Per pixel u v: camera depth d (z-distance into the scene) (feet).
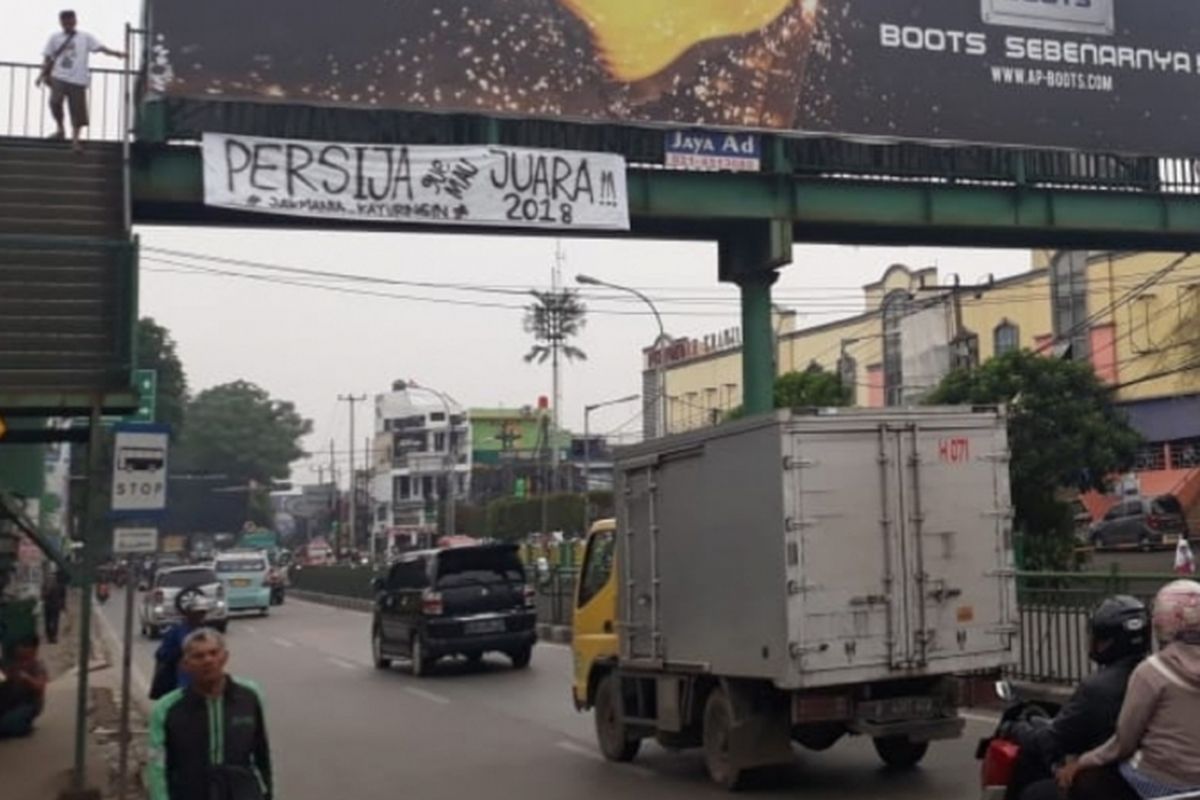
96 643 107.04
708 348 234.99
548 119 70.95
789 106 74.74
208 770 18.37
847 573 33.24
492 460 327.67
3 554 66.59
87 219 55.98
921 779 35.50
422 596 72.38
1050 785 18.79
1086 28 80.07
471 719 53.21
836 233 81.97
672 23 73.46
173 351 288.10
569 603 94.84
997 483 35.19
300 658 87.40
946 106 77.20
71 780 37.78
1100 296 145.69
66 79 60.44
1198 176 82.58
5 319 46.70
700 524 36.65
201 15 65.87
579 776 38.96
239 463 377.09
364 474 364.58
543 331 231.50
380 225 68.49
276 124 69.36
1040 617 49.37
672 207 74.08
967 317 166.09
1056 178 80.84
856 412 33.94
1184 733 16.02
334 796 37.32
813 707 33.17
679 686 37.88
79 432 46.19
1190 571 77.15
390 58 68.64
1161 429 137.80
